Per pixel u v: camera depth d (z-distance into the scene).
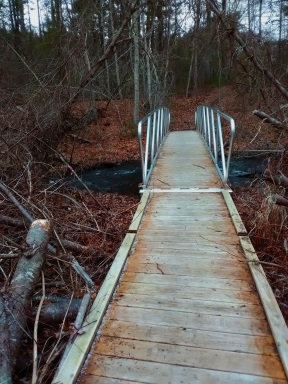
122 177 7.10
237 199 4.38
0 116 4.67
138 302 1.78
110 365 1.36
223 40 6.05
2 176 4.23
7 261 2.65
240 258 2.20
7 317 1.69
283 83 5.96
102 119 11.59
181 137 8.39
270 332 1.52
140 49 11.17
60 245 2.65
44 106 5.16
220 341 1.47
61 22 5.94
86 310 1.76
